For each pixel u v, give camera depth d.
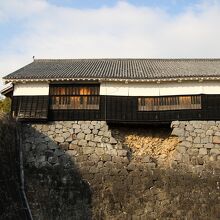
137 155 21.03
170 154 21.05
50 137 21.16
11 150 19.78
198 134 20.56
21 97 21.77
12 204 17.69
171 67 24.17
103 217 19.05
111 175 20.20
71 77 21.30
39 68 24.19
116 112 21.28
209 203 18.92
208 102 20.91
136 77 21.30
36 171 20.42
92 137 21.00
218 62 25.77
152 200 19.34
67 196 19.67
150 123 21.16
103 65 25.33
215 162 20.02
